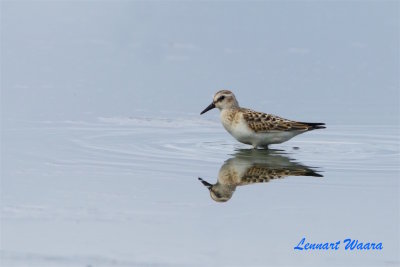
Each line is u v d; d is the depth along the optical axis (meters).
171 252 10.80
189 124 18.86
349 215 12.41
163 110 19.84
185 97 20.92
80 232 11.43
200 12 28.97
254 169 15.05
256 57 24.55
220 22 27.92
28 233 11.34
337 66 23.75
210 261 10.52
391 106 20.28
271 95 21.03
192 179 14.19
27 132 17.34
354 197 13.32
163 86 21.86
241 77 22.61
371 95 21.25
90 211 12.32
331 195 13.41
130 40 26.19
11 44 25.25
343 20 28.12
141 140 17.20
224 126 17.22
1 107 19.36
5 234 11.29
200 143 17.28
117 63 23.91
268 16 28.48
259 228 11.80
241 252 10.90
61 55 24.44
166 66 23.67
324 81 22.39
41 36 26.27
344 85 22.03
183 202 12.87
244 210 12.59
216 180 14.15
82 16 28.58
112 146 16.55
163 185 13.77
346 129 18.61
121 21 27.94
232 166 15.20
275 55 24.73
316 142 17.69
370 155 16.41
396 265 10.77
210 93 21.28
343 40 26.16
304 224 11.98
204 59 24.41
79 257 10.52
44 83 21.66
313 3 29.77
